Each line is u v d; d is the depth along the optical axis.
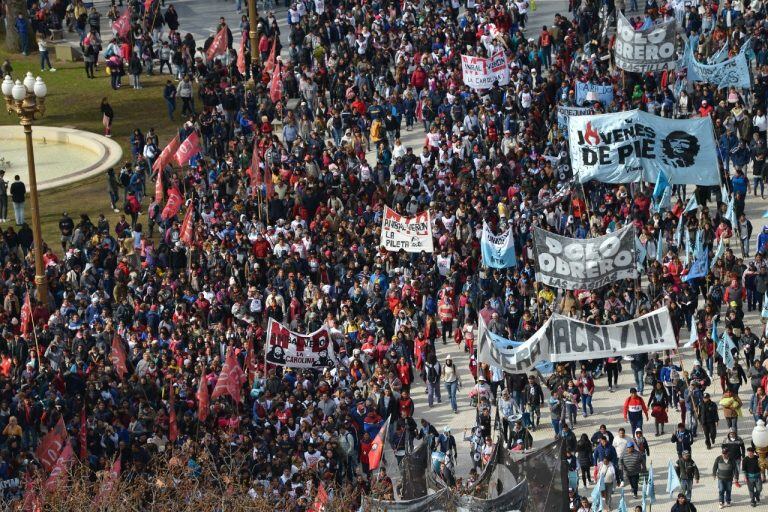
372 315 133.00
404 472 96.88
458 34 190.25
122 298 139.50
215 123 176.12
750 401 125.00
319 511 99.81
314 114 181.00
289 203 152.50
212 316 135.00
